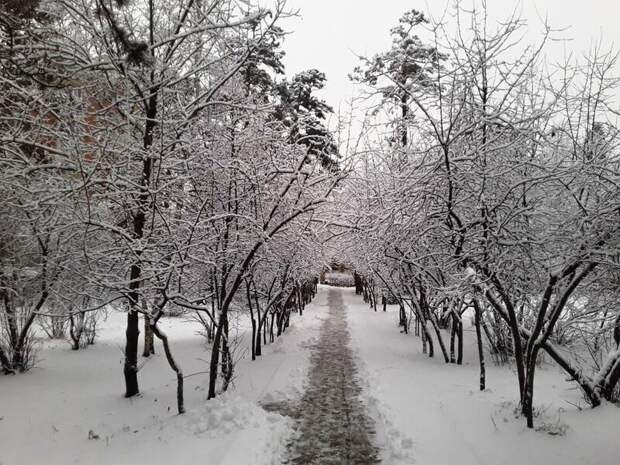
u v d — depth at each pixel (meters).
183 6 7.26
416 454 5.77
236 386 9.21
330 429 7.14
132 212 7.80
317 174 9.63
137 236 7.23
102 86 7.57
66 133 7.00
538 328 6.19
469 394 8.12
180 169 7.88
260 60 9.70
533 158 6.98
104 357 11.68
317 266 17.27
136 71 6.76
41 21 7.23
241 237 9.27
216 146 8.89
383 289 17.80
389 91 7.75
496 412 6.93
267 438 6.34
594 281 6.85
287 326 18.98
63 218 7.00
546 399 7.49
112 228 6.38
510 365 10.55
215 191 9.11
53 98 7.37
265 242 7.83
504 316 6.99
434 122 7.18
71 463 5.43
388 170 11.40
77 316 12.72
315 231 9.98
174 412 7.39
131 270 7.46
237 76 9.11
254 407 7.40
